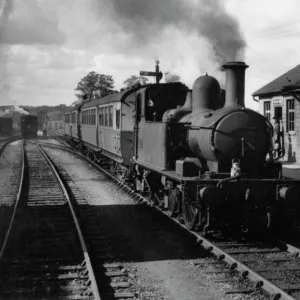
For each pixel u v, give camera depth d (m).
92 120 23.20
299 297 5.44
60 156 26.83
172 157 9.52
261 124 8.45
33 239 8.30
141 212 10.61
